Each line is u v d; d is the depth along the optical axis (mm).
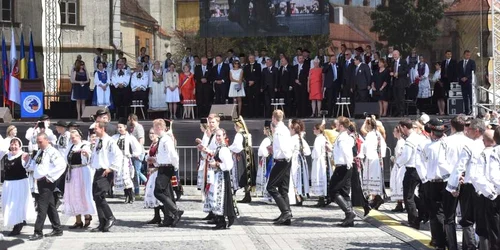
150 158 17594
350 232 16828
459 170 12977
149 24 50625
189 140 26953
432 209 14336
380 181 19812
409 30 34000
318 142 21125
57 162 16156
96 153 17000
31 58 34469
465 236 13070
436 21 33688
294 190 20875
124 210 20406
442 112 29875
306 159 23500
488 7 32500
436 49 33750
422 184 14844
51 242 15727
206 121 20469
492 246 12680
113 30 44344
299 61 30391
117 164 17016
